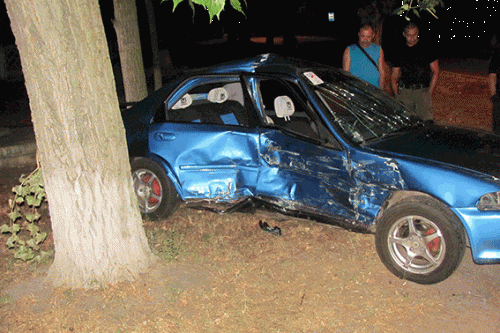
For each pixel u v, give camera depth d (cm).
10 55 2072
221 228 572
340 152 471
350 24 2636
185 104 595
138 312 409
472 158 444
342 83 547
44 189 479
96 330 386
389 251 451
